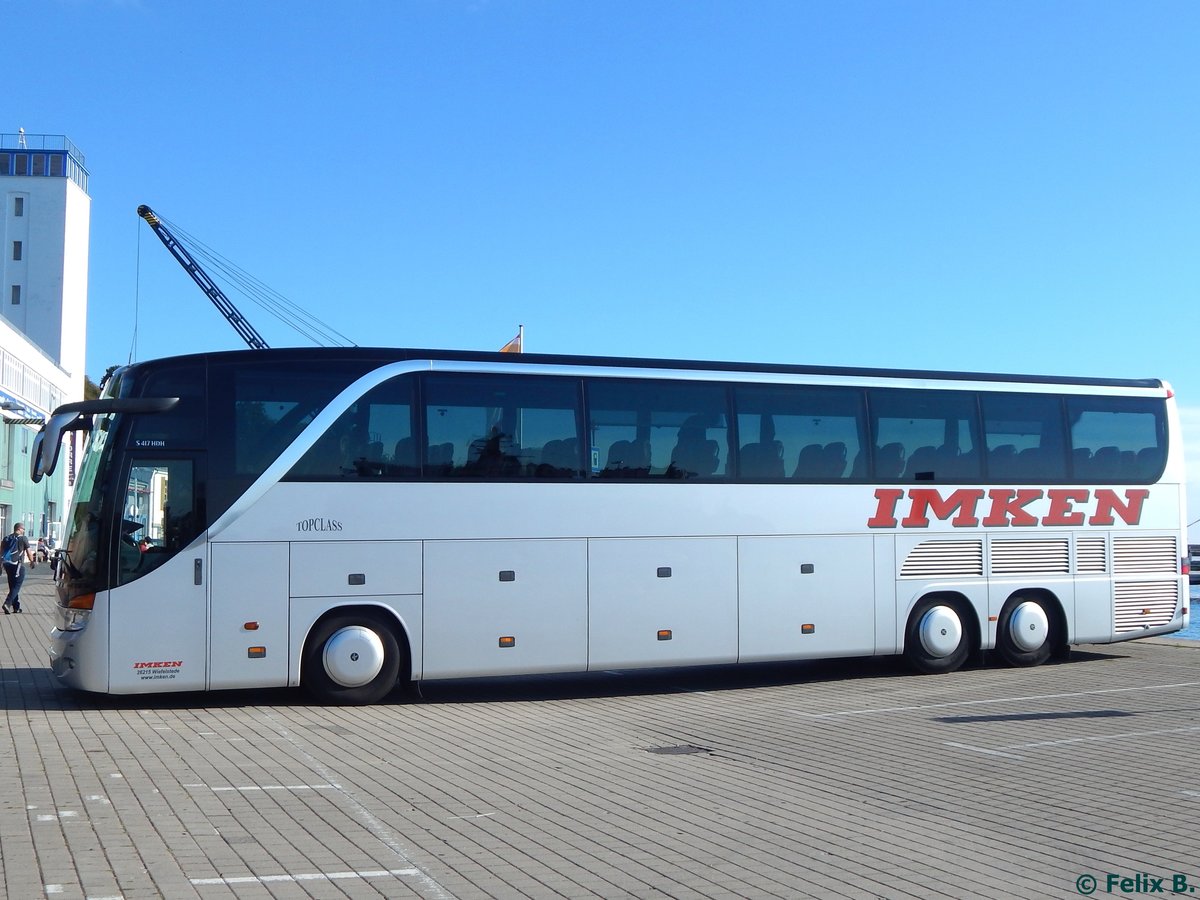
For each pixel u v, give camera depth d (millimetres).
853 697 15586
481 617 14883
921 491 17469
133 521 13852
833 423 17062
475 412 15141
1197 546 53781
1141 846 7871
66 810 8570
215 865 7184
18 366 60062
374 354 14891
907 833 8203
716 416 16359
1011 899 6695
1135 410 19219
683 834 8148
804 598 16594
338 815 8609
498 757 11172
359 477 14539
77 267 87125
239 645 13938
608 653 15453
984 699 15164
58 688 15539
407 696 15719
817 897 6715
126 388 14164
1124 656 20094
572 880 7004
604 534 15547
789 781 10023
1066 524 18438
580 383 15680
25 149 84250
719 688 16828
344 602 14359
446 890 6762
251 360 14398
